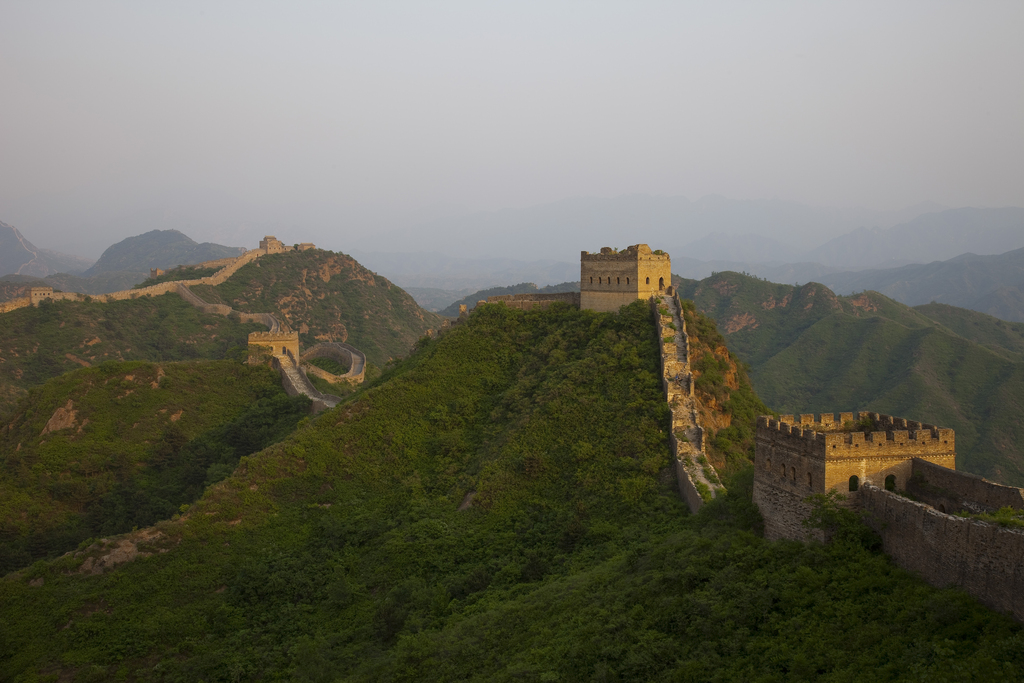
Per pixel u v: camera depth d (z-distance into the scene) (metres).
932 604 24.97
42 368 168.12
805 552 31.20
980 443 165.75
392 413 76.31
